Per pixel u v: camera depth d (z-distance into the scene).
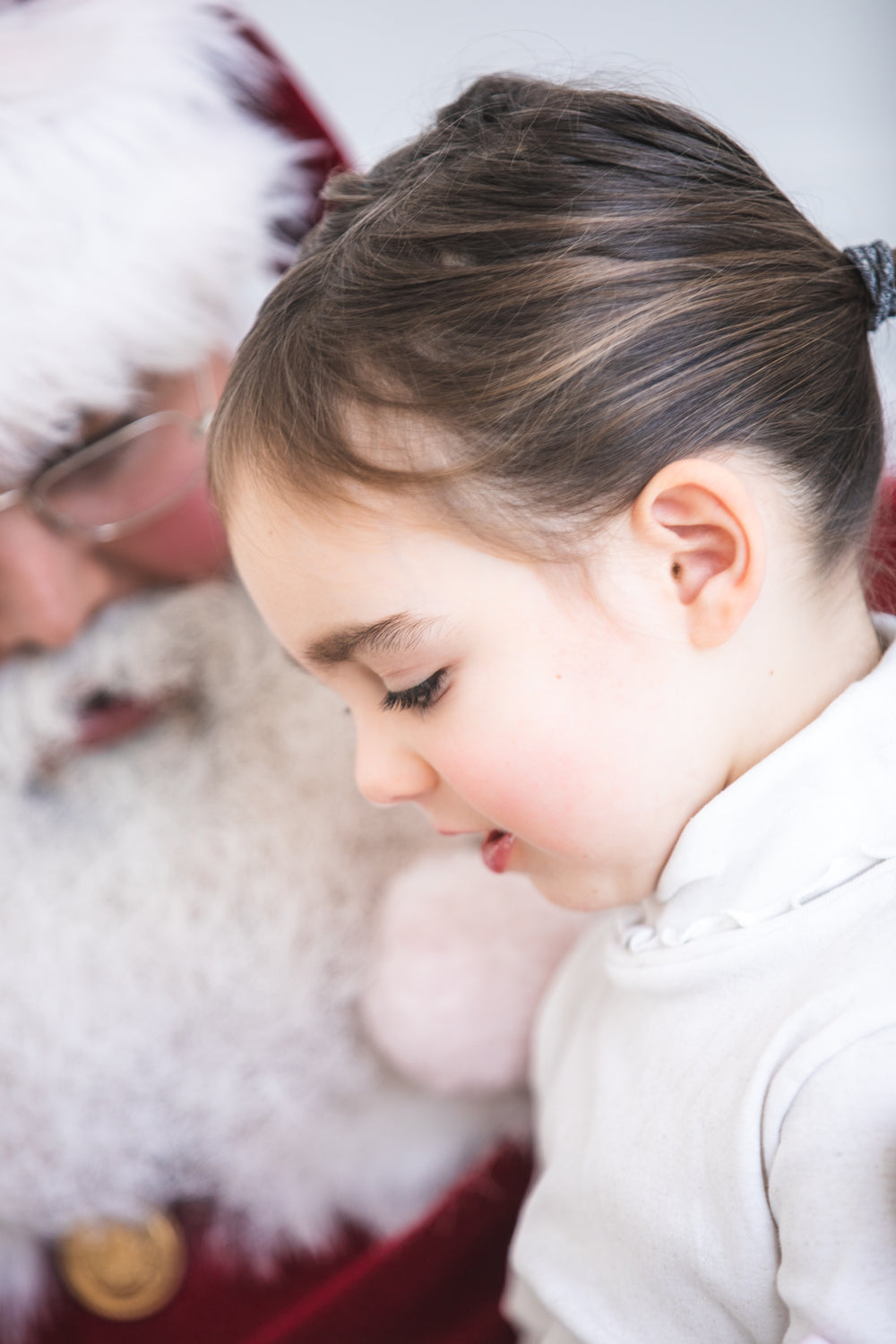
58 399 0.62
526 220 0.46
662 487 0.44
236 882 0.75
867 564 0.57
